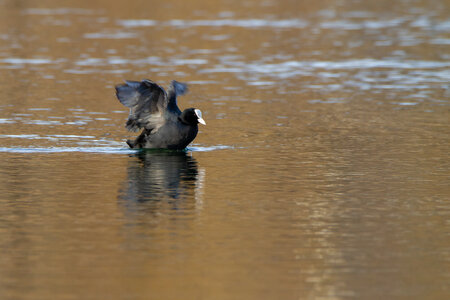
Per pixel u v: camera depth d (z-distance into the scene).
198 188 14.17
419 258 10.55
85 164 16.03
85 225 11.84
